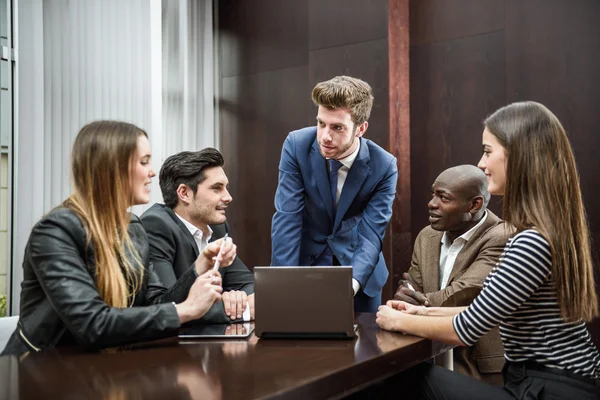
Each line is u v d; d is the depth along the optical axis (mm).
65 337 1482
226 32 4965
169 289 1728
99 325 1368
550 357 1405
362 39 4250
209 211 2145
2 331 1810
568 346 1402
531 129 1472
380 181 2498
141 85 4426
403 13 4121
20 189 3701
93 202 1520
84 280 1415
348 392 1202
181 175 2143
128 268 1603
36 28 3791
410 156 4125
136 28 4406
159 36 4496
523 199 1460
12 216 3684
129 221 1614
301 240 2627
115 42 4289
